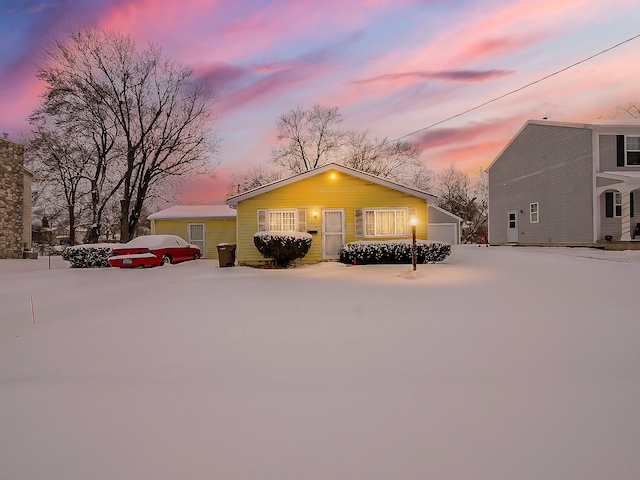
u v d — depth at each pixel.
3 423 2.83
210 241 23.62
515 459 2.30
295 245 14.75
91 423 2.81
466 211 49.84
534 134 23.36
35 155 26.81
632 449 2.40
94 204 28.25
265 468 2.24
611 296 7.34
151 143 26.95
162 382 3.56
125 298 8.16
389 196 16.23
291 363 4.01
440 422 2.74
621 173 18.47
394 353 4.26
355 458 2.33
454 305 6.73
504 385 3.38
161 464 2.30
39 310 6.95
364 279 10.48
